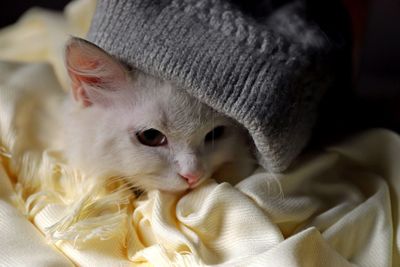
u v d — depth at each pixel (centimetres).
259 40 39
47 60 53
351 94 47
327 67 43
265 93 38
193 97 40
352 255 39
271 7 43
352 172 43
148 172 41
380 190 41
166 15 39
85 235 38
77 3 55
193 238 38
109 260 37
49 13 58
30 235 38
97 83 42
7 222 39
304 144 42
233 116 38
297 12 43
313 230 36
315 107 43
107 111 42
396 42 52
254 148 42
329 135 45
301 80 41
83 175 42
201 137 41
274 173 40
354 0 50
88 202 40
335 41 44
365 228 39
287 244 35
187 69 38
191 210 39
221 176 42
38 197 41
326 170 42
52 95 47
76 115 43
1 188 41
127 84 41
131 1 39
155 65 39
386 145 43
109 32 40
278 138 39
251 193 39
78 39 40
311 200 40
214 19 39
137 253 38
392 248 39
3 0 63
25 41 56
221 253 38
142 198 42
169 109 40
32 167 43
